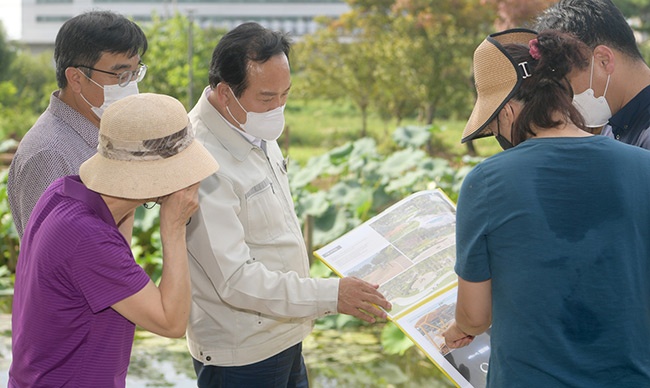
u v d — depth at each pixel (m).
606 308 1.53
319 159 5.72
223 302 2.21
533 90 1.63
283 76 2.12
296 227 2.35
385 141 18.67
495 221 1.57
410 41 17.33
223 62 2.12
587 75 1.94
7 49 28.66
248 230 2.20
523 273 1.55
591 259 1.53
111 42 2.19
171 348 4.46
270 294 2.11
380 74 18.09
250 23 2.15
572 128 1.62
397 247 2.22
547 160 1.57
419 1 17.23
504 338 1.59
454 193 5.23
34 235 1.67
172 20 23.39
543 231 1.54
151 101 1.64
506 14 14.66
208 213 2.08
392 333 4.04
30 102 25.22
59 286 1.61
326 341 4.53
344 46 19.52
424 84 17.20
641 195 1.56
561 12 2.04
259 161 2.25
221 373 2.28
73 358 1.65
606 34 1.99
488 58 1.68
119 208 1.70
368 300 2.06
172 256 1.70
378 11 19.17
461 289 1.68
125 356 1.73
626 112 2.06
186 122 1.67
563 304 1.54
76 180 1.70
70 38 2.20
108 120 1.61
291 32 2.21
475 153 15.37
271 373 2.29
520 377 1.57
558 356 1.54
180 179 1.63
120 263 1.61
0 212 5.85
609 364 1.54
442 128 5.94
